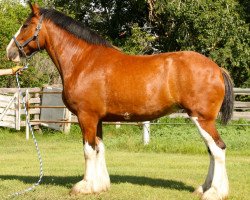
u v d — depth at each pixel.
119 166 10.53
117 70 6.78
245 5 23.77
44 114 18.34
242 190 7.50
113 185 7.71
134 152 13.16
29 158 12.09
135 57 6.90
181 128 16.06
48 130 18.55
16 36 7.35
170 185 7.91
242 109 19.19
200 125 6.53
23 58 7.42
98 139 7.18
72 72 7.02
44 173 9.46
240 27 21.45
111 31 27.52
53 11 7.35
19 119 17.28
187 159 11.59
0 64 22.33
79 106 6.91
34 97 18.48
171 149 13.14
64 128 17.73
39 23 7.26
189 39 22.45
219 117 6.99
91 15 27.39
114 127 17.47
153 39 24.22
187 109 6.57
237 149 13.00
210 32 21.17
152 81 6.61
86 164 6.96
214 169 6.55
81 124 6.94
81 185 6.94
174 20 22.83
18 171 9.83
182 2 22.06
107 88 6.77
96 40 7.10
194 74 6.50
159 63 6.69
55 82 24.08
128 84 6.68
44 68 23.66
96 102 6.82
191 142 13.66
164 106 6.66
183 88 6.52
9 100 17.62
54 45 7.22
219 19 21.12
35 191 7.24
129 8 26.72
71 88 6.95
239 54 21.61
